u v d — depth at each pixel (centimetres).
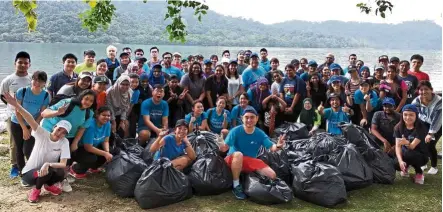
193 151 504
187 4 493
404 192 503
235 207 449
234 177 480
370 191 505
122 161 478
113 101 571
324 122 669
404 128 534
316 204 459
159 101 605
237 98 725
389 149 574
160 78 704
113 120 570
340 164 500
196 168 480
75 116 468
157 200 435
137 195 439
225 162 495
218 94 702
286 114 712
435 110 547
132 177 463
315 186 455
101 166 543
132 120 632
